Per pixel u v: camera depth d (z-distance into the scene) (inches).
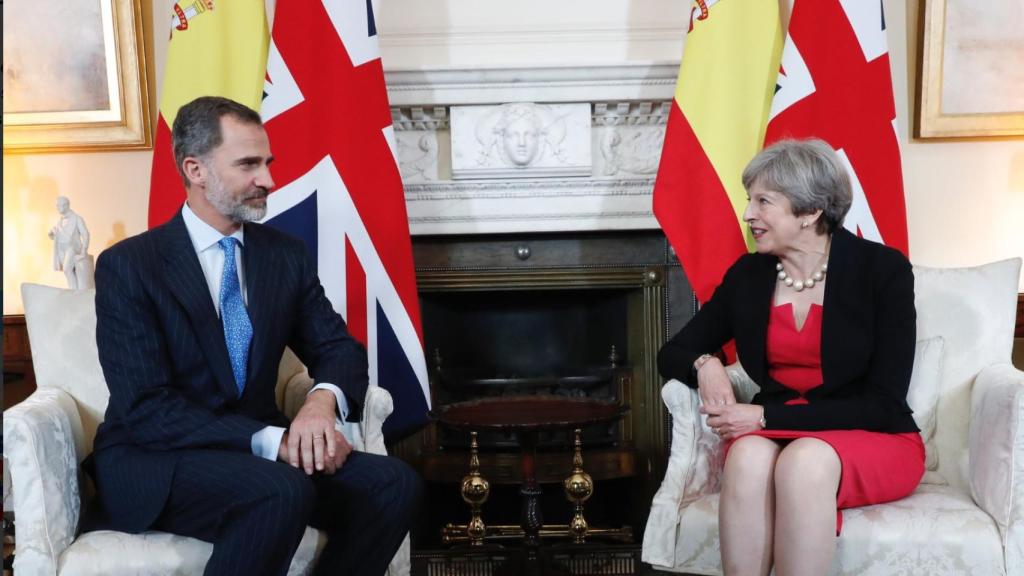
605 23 119.4
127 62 119.4
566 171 116.9
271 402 77.9
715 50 107.3
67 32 119.4
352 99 104.3
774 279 81.4
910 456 73.2
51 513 67.6
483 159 116.2
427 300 131.0
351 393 76.2
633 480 128.3
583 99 115.4
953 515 69.7
